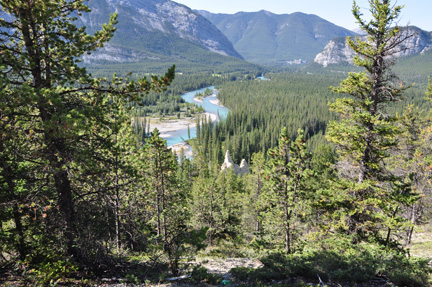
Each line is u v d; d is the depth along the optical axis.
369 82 16.88
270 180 22.19
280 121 138.00
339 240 15.86
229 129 135.00
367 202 15.95
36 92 8.65
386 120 16.67
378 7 15.61
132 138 19.14
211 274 11.95
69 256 10.39
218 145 108.81
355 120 17.02
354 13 16.39
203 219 37.69
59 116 8.53
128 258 13.80
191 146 126.00
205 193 38.94
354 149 17.12
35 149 9.59
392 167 27.88
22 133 9.07
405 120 32.75
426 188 23.16
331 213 17.42
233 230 39.78
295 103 177.50
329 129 17.84
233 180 58.31
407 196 15.26
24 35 9.74
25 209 9.70
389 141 17.03
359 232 16.67
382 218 15.45
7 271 9.27
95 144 10.83
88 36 10.62
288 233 21.16
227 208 41.41
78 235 10.39
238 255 21.59
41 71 10.13
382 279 10.73
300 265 11.73
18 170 9.83
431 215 24.17
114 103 11.16
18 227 9.92
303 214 20.61
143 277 11.45
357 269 11.12
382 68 16.41
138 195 17.77
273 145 113.38
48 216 9.92
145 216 17.67
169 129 153.12
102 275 11.01
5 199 9.44
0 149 8.79
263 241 23.42
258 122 142.38
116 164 11.13
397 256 12.25
